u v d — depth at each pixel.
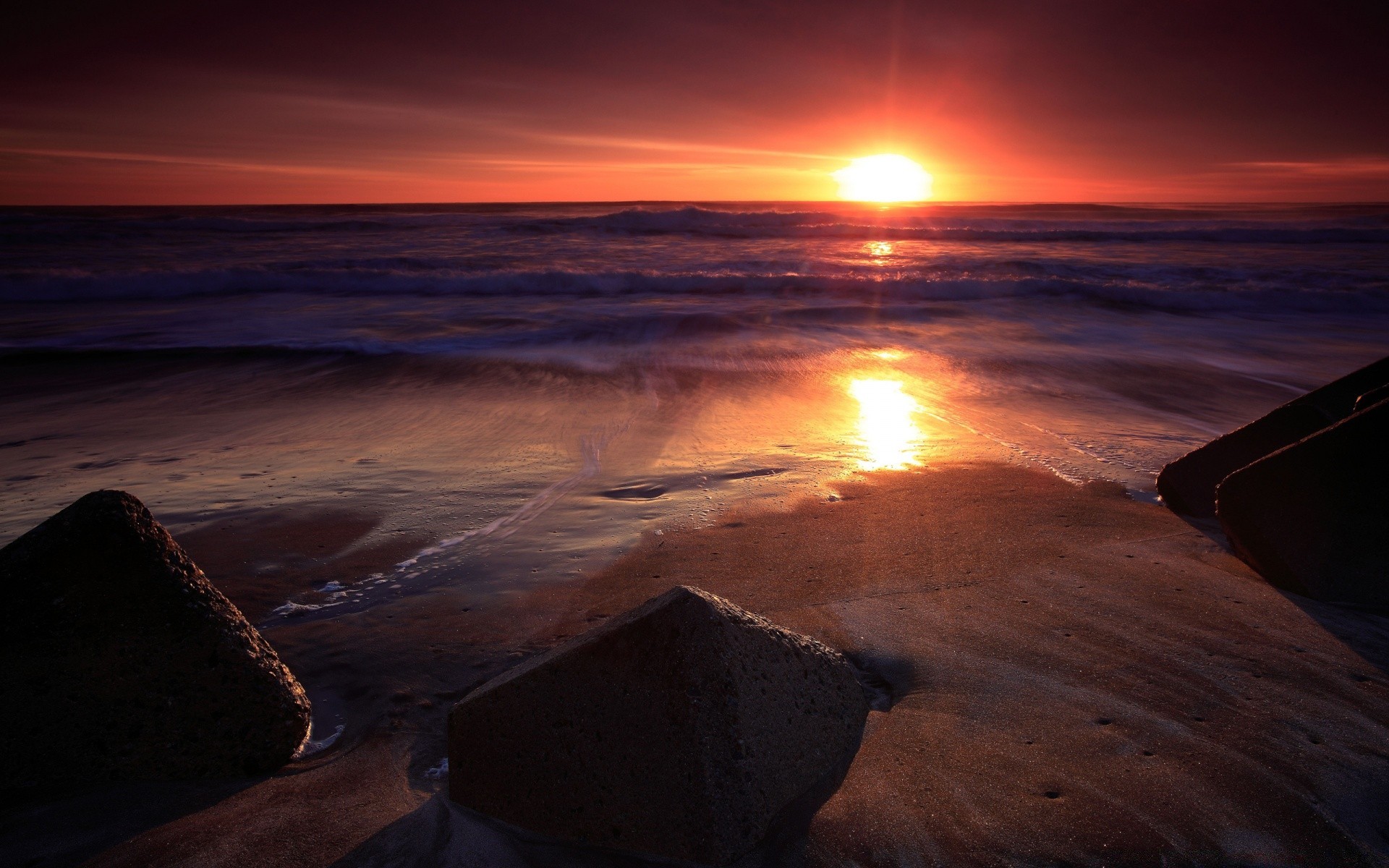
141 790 2.21
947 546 3.94
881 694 2.64
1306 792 2.04
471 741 2.09
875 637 3.02
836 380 8.43
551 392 7.88
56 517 2.31
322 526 4.34
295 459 5.64
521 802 2.01
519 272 15.67
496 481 5.13
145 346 9.96
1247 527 3.41
